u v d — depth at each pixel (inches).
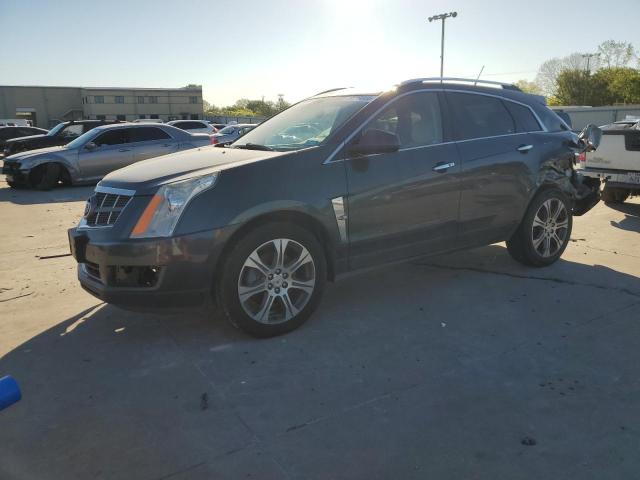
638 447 101.3
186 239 135.3
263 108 3890.3
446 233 181.5
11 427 110.7
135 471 96.8
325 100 188.5
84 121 655.8
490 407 115.5
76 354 143.6
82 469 97.7
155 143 536.1
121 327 161.2
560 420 110.3
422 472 95.3
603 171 329.4
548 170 206.5
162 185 139.0
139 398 121.1
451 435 105.7
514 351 141.9
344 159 157.9
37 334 157.2
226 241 139.4
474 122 191.3
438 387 124.1
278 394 121.8
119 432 108.6
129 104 2861.7
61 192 483.5
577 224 301.9
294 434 106.9
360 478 94.1
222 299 143.6
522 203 200.5
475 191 185.5
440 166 175.3
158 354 142.8
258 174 145.2
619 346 144.0
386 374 130.4
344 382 126.8
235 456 100.5
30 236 293.0
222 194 139.9
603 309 169.8
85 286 151.2
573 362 135.5
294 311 153.3
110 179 153.9
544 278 201.2
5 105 2620.6
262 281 146.7
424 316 166.4
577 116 2006.6
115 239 137.8
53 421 112.7
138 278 139.5
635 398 118.6
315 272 154.3
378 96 172.2
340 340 149.6
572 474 94.0
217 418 112.8
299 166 150.8
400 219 168.6
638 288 188.5
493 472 94.9
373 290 191.2
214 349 144.9
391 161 165.9
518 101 209.0
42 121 2716.5
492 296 183.0
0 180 593.0
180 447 103.4
